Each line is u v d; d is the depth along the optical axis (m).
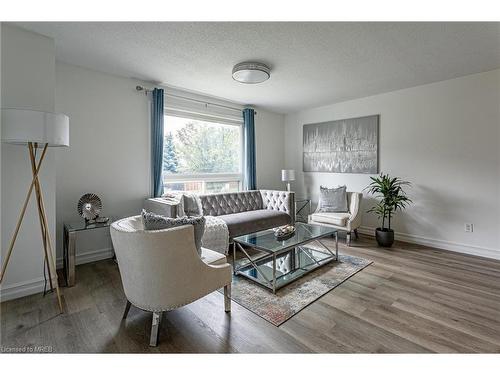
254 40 2.49
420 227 3.94
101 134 3.32
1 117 1.90
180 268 1.68
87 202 3.02
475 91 3.40
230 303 2.09
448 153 3.65
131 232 1.61
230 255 3.54
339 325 1.92
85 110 3.19
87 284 2.61
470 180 3.49
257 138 5.32
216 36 2.42
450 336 1.79
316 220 4.27
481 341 1.73
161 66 3.13
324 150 5.09
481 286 2.54
